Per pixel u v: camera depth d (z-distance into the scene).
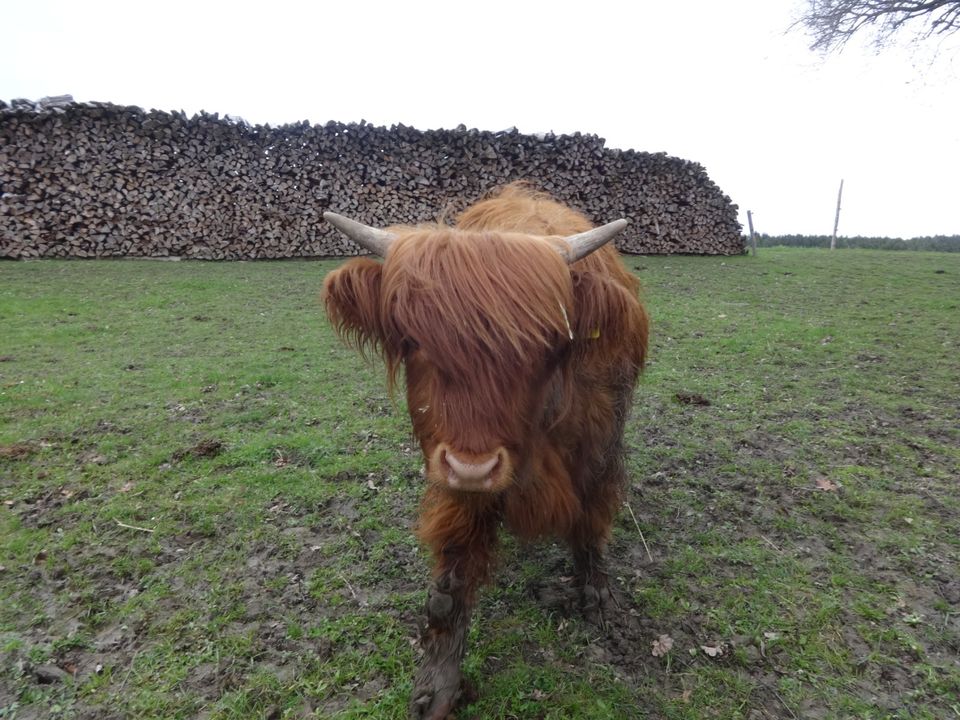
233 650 2.68
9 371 6.57
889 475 4.17
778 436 4.85
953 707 2.37
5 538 3.52
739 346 7.56
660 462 4.44
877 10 15.99
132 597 3.04
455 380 1.86
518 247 1.94
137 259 14.22
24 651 2.67
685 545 3.44
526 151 16.64
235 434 4.95
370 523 3.65
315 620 2.87
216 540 3.52
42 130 13.71
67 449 4.68
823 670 2.55
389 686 2.50
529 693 2.45
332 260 15.35
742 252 18.72
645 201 17.52
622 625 2.83
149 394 5.90
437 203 16.09
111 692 2.47
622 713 2.35
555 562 3.28
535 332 1.85
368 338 2.17
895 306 10.13
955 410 5.31
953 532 3.49
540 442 2.28
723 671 2.55
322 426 5.15
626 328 2.09
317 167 15.45
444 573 2.36
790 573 3.17
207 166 14.75
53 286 10.96
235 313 9.64
